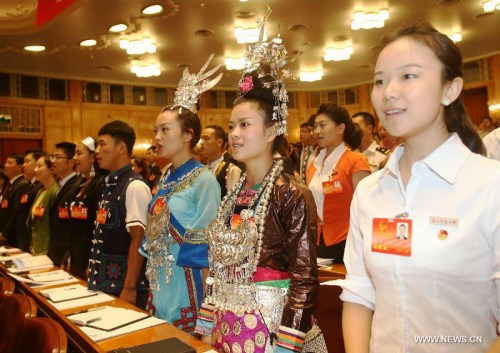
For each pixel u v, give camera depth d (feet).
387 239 3.44
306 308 4.33
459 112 3.52
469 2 21.21
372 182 3.84
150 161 26.35
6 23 21.20
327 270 8.52
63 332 4.81
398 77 3.34
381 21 21.39
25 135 34.19
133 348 4.74
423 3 21.06
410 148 3.55
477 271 3.11
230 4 20.08
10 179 19.10
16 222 16.12
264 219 4.71
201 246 6.38
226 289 4.70
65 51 27.32
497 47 30.32
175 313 6.61
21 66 31.63
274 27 23.30
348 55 26.84
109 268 7.98
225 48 26.91
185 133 7.13
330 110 10.39
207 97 39.58
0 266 10.91
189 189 6.82
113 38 24.57
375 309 3.67
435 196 3.32
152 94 38.55
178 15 21.18
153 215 6.91
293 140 40.45
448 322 3.19
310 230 4.60
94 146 11.02
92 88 36.70
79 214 9.84
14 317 5.90
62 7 14.71
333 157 10.43
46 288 8.42
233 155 5.05
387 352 3.47
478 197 3.14
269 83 5.04
